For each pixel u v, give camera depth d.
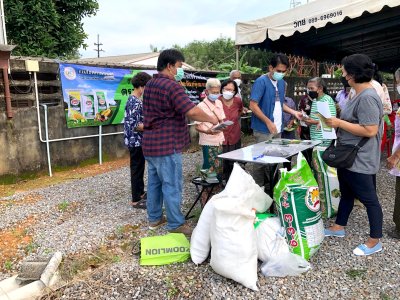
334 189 3.79
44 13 9.61
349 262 2.90
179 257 3.01
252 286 2.55
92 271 2.95
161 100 3.17
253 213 2.68
